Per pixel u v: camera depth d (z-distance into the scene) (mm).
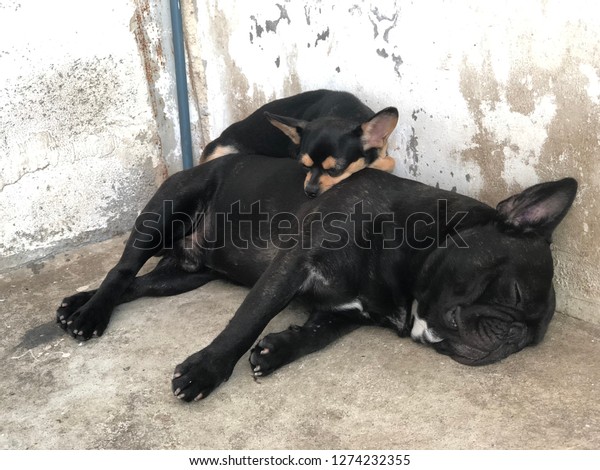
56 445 637
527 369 698
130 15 1015
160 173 1091
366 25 894
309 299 776
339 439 625
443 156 855
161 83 1097
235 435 638
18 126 946
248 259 862
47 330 821
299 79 1012
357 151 887
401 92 880
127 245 875
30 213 977
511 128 769
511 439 610
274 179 875
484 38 763
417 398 668
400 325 766
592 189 720
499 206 702
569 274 771
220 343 701
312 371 719
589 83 688
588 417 629
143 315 841
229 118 1146
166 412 672
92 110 1002
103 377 728
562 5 687
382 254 752
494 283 675
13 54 924
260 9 1021
